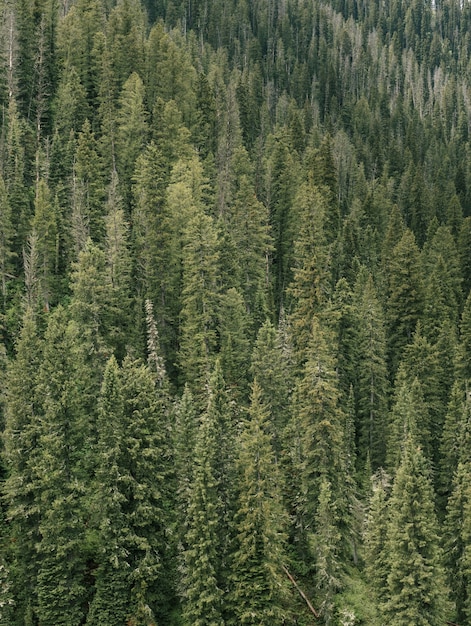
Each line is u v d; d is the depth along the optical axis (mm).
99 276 56031
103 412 43875
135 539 43156
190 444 46344
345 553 51000
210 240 62906
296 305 72062
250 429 44000
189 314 62562
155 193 69750
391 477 54844
